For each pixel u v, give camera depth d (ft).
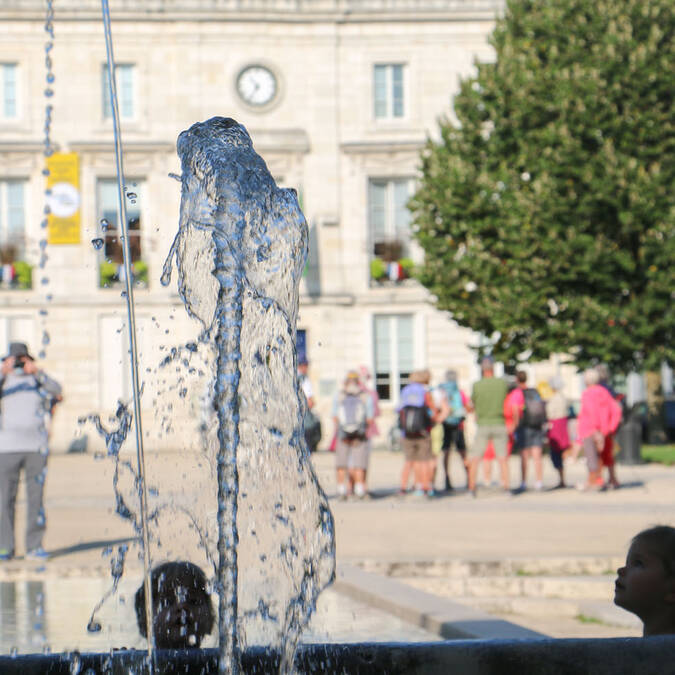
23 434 52.60
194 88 181.16
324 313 182.80
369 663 17.24
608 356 137.08
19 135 177.58
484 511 71.87
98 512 73.72
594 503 76.54
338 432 81.76
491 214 142.00
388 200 186.60
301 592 20.44
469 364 184.85
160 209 180.14
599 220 138.92
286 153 183.21
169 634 21.35
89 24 179.63
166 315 176.45
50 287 177.47
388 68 185.88
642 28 138.72
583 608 40.19
